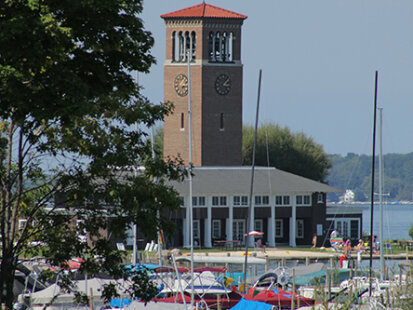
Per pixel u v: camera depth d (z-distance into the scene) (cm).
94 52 12800
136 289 14888
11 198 14612
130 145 14612
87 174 14325
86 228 14500
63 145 14075
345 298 17838
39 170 14550
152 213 14350
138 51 13200
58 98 11619
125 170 14638
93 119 14350
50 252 14350
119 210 14412
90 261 14512
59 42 11269
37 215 14538
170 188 14762
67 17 12062
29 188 14850
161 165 14750
